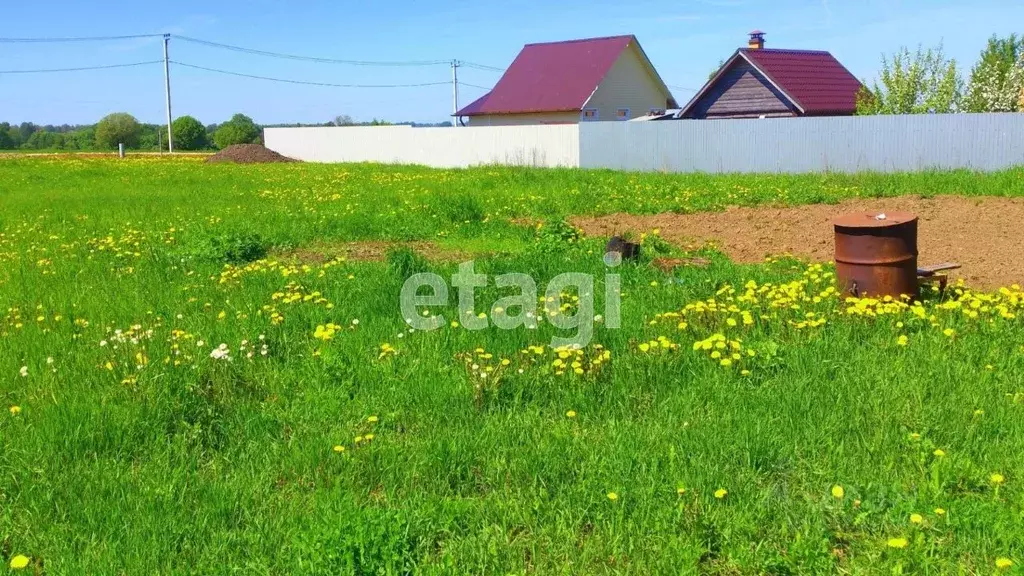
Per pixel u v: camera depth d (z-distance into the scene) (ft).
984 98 94.43
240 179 79.51
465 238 40.47
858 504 13.12
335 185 69.72
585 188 60.49
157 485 14.12
